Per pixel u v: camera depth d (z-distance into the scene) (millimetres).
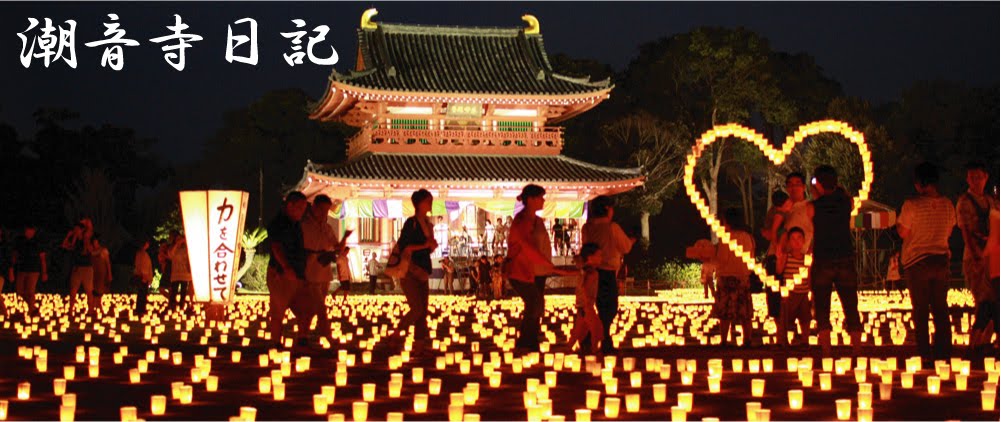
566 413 7938
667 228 62750
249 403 8469
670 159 54312
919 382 9359
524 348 12703
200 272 16875
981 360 10984
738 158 55031
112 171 55875
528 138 43844
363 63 45219
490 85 42969
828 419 7430
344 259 13602
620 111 56781
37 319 18719
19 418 7637
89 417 7781
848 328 11039
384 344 14680
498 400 8555
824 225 11062
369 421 7512
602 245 12156
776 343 13359
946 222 10719
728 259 12961
